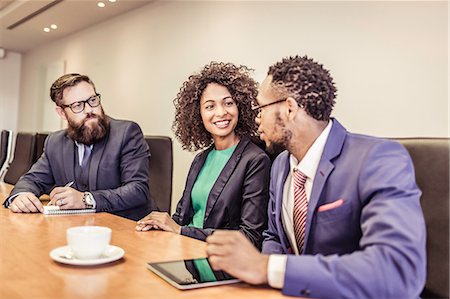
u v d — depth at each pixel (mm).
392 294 631
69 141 1958
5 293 645
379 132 2166
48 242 985
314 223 894
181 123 1979
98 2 4012
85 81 1926
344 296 629
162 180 2082
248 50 2969
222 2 3199
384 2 2152
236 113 1700
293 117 947
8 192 2061
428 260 966
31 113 6266
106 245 840
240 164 1547
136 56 4129
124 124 1979
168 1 3744
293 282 651
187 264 811
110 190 1715
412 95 2031
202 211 1626
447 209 957
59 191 1532
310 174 959
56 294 645
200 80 1821
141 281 718
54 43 5703
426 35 1981
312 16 2525
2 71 6520
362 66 2250
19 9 4363
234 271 685
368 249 677
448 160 972
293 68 952
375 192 768
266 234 1178
